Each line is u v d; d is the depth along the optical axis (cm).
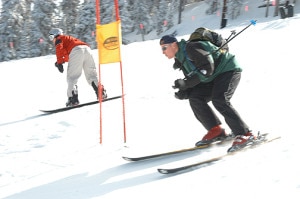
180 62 377
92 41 4397
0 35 4294
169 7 5209
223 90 371
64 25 4731
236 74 376
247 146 371
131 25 4894
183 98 402
